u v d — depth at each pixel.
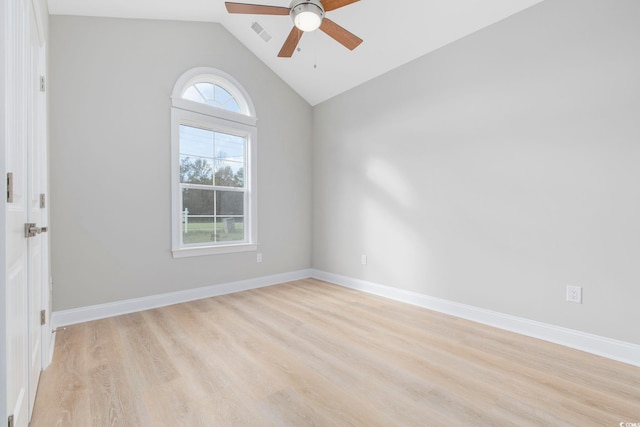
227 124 3.57
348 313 2.92
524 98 2.42
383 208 3.51
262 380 1.78
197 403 1.57
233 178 3.73
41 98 1.89
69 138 2.61
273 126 4.04
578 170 2.18
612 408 1.54
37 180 1.70
